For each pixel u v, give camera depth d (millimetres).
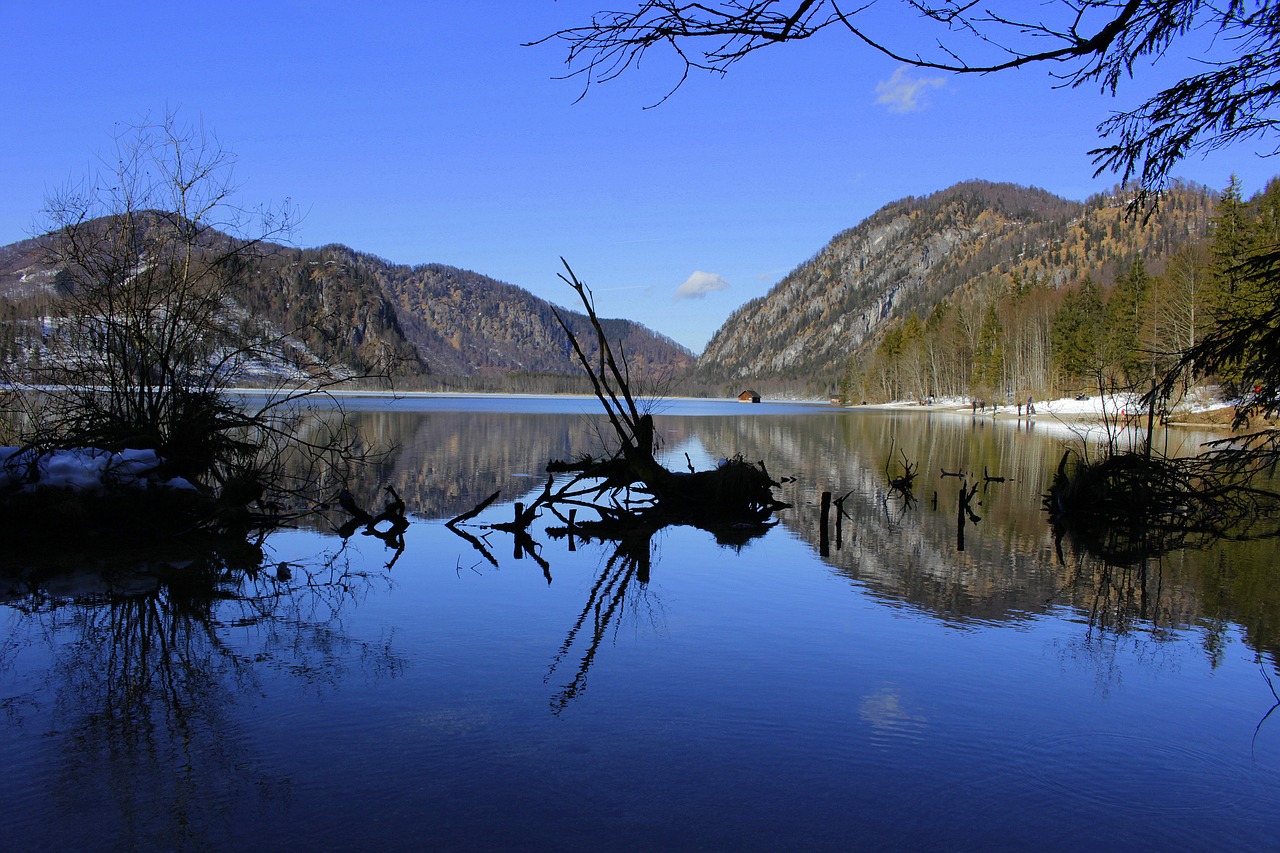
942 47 3689
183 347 14273
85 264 13836
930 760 5613
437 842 4500
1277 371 7285
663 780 5254
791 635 8477
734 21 3496
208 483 15219
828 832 4672
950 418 72000
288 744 5684
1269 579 11414
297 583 10547
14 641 7941
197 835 4531
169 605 9344
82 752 5535
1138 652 8047
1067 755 5738
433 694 6668
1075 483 17000
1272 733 6172
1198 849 4586
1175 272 54156
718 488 17172
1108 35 3762
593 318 17906
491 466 25734
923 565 12227
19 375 13617
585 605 9633
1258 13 4621
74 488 12469
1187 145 5305
